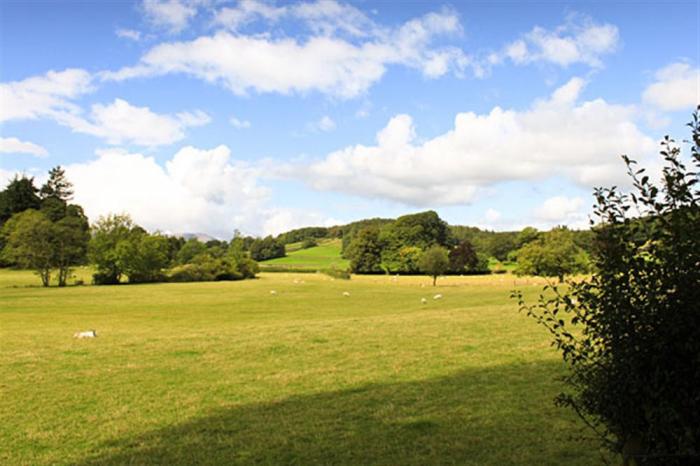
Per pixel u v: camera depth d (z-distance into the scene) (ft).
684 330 18.74
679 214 19.11
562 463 33.63
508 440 38.01
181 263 495.82
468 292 249.14
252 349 76.79
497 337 80.84
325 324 106.11
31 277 401.29
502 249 514.27
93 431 42.75
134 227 407.44
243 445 38.78
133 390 55.21
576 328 84.53
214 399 51.39
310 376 59.67
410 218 507.71
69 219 428.56
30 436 41.73
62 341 92.43
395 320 108.06
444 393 50.88
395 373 59.77
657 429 19.24
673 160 20.35
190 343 84.17
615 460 33.04
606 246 20.75
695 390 18.49
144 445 39.37
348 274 423.23
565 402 23.61
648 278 19.69
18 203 523.70
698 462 18.92
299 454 36.76
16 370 65.51
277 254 650.02
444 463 34.45
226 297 249.34
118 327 130.93
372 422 43.01
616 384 20.35
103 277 375.04
